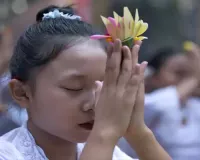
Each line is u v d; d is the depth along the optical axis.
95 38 1.83
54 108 1.92
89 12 8.53
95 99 1.90
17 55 2.05
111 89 1.84
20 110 2.88
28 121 2.06
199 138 5.20
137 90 1.87
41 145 2.02
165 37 14.69
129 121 1.89
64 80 1.90
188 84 5.31
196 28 14.77
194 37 14.77
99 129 1.84
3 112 3.05
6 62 3.29
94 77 1.91
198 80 5.36
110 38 1.82
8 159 1.93
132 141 2.01
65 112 1.91
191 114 5.18
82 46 1.93
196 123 5.20
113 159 2.19
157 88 5.70
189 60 5.44
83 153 1.82
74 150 2.08
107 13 12.29
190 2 14.87
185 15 14.88
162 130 5.05
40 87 1.95
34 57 1.95
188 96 5.23
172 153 5.09
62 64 1.91
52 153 2.03
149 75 5.75
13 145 1.98
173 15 14.73
